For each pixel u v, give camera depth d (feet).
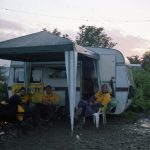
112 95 38.58
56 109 37.63
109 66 39.01
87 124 35.45
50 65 41.22
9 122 29.17
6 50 30.96
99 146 25.35
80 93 39.47
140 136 29.81
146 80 56.54
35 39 32.09
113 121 38.52
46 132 30.35
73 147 24.81
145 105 48.57
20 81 42.14
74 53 29.78
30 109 30.45
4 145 25.12
